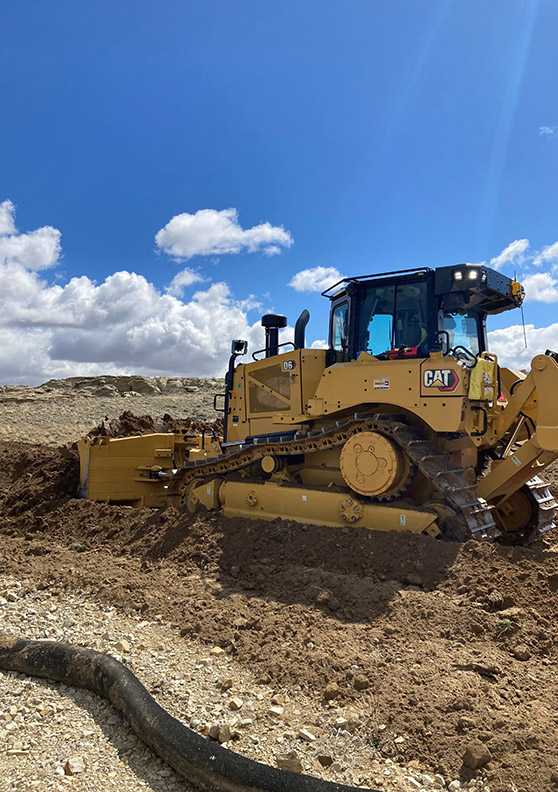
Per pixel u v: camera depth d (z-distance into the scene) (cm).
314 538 654
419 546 589
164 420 1246
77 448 1155
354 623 512
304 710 395
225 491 830
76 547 797
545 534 769
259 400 859
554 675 420
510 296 741
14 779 322
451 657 441
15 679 452
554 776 312
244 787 307
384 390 663
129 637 512
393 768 336
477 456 782
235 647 486
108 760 347
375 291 754
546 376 625
